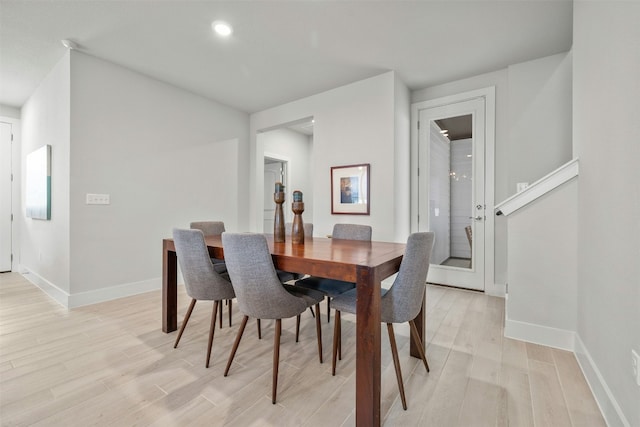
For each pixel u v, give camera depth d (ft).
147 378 5.48
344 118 12.08
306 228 9.55
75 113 9.34
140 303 9.78
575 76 6.62
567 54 9.53
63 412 4.55
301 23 8.04
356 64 10.34
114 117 10.27
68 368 5.81
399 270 5.07
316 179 12.94
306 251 5.84
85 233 9.59
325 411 4.62
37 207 11.62
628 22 3.84
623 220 3.98
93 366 5.88
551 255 6.79
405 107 12.04
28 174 12.89
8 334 7.35
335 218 12.35
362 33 8.53
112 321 8.21
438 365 5.98
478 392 5.09
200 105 13.16
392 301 4.94
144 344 6.86
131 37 8.64
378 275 4.45
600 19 4.91
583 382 5.36
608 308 4.50
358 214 11.67
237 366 5.94
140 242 11.02
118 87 10.37
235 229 14.85
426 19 7.88
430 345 6.86
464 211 11.62
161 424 4.31
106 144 10.08
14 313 8.80
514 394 5.03
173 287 7.58
